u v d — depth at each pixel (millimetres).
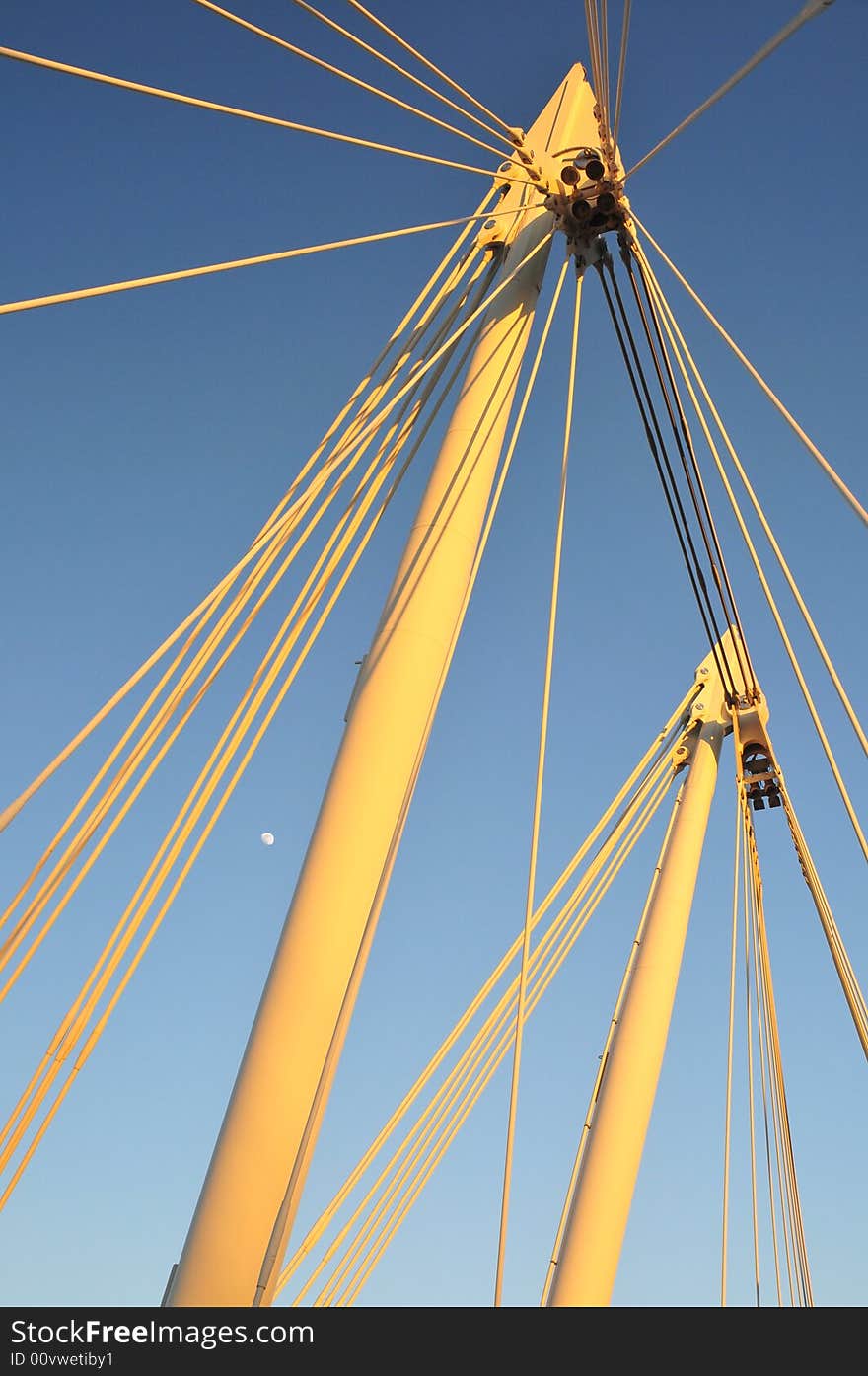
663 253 13055
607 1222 19516
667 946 21859
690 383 13484
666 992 21516
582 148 13352
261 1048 8859
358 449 10758
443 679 10594
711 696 24656
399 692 10188
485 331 12086
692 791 23641
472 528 11094
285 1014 8945
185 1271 8273
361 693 10289
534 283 12500
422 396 11672
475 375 11844
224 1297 8180
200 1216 8414
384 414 10930
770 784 23703
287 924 9367
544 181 12898
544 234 12766
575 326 12844
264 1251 8344
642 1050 20938
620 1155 20062
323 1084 9062
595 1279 19078
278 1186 8477
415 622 10500
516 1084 9367
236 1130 8594
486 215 12648
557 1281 19172
